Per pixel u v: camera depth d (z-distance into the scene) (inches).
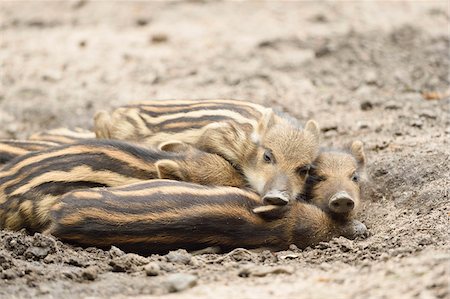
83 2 877.8
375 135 562.9
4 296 341.1
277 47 734.5
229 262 381.4
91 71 715.4
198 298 329.1
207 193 402.6
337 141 559.8
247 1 869.8
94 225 390.0
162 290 345.1
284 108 623.2
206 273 365.1
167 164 437.7
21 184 433.4
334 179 457.1
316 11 828.0
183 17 829.2
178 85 676.1
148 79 690.8
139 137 506.6
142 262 377.1
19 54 754.2
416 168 483.5
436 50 719.7
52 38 790.5
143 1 876.6
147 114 509.4
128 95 666.8
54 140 540.4
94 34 796.0
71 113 649.0
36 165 436.8
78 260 379.6
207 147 468.8
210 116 487.8
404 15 810.2
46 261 381.4
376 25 780.0
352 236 427.2
